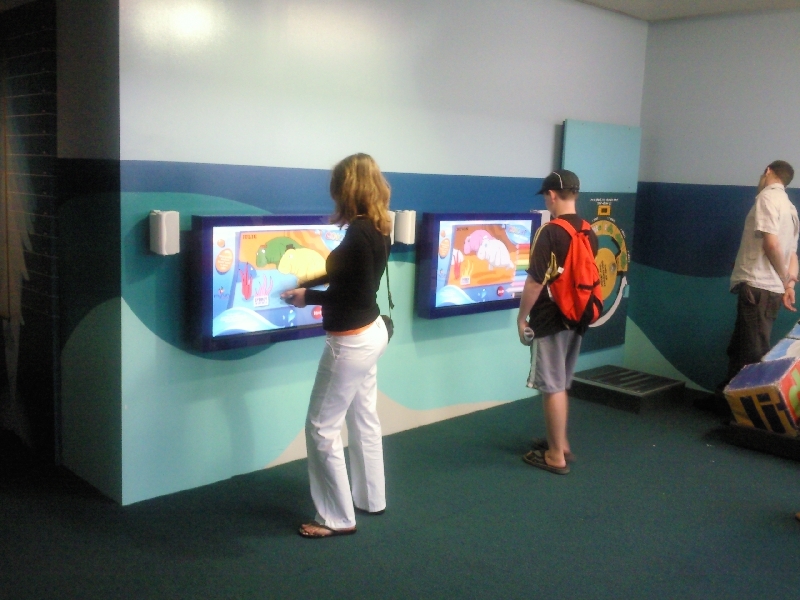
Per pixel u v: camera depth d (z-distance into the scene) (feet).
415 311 13.96
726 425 15.28
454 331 14.80
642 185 18.74
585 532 10.34
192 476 11.19
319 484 9.79
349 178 9.11
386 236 9.34
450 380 14.94
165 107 10.12
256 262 10.96
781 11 16.21
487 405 15.89
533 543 9.95
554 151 16.30
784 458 13.58
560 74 16.10
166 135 10.18
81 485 11.16
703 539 10.30
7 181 12.33
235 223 10.59
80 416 11.21
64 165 10.88
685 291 18.06
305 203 11.94
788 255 15.42
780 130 16.47
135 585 8.52
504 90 14.89
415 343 14.10
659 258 18.47
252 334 11.09
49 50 10.88
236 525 10.07
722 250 17.38
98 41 9.89
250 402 11.71
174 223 9.96
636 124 18.53
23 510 10.28
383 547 9.64
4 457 12.16
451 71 13.82
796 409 13.75
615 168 17.44
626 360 19.20
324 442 9.51
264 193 11.38
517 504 11.13
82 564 8.93
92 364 10.77
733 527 10.71
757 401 13.76
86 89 10.24
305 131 11.76
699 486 12.16
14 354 12.75
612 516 10.88
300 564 9.12
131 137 9.83
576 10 16.16
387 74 12.78
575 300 11.75
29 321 12.10
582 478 12.25
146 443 10.59
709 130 17.52
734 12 16.80
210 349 10.61
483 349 15.49
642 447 13.88
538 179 16.01
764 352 15.47
